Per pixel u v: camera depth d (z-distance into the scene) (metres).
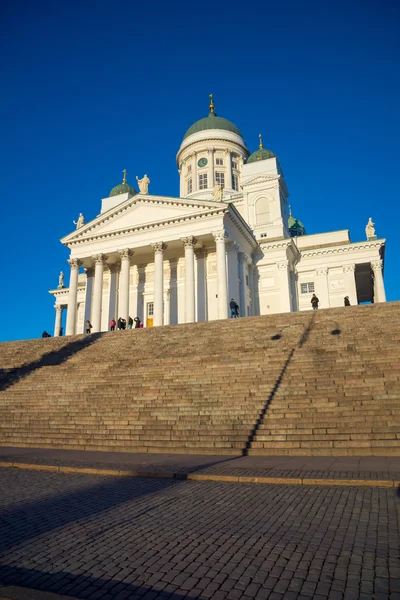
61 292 63.38
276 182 54.50
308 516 7.18
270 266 49.16
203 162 64.25
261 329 24.14
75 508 8.09
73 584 4.93
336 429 13.58
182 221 41.25
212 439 14.42
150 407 17.27
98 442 15.59
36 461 13.04
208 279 44.12
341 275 50.88
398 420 13.45
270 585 4.77
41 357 26.92
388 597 4.43
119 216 44.50
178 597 4.58
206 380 18.58
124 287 42.22
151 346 25.05
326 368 17.52
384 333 20.22
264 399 16.11
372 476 9.54
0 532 6.75
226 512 7.58
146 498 8.73
